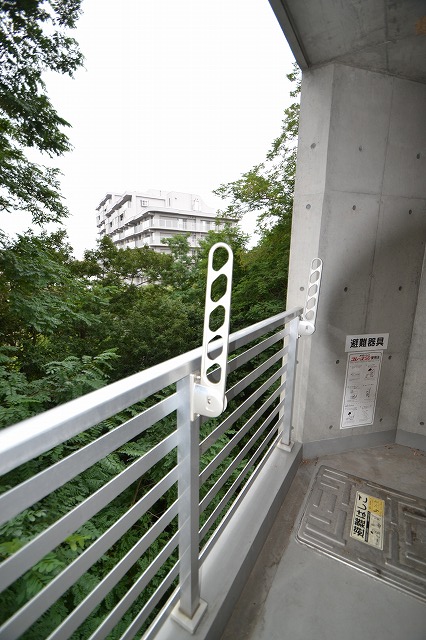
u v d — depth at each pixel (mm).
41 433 456
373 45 1824
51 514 1846
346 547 1594
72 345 6398
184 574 1027
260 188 6855
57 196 5055
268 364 1687
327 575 1449
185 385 853
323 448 2416
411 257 2371
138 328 10328
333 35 1782
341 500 1932
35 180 4852
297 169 2184
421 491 2035
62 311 4789
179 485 942
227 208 7941
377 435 2555
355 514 1816
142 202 57500
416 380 2506
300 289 2262
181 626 1058
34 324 4297
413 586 1405
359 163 2119
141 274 19734
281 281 6047
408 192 2273
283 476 1917
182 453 910
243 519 1568
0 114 4266
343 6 1614
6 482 2139
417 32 1728
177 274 19406
